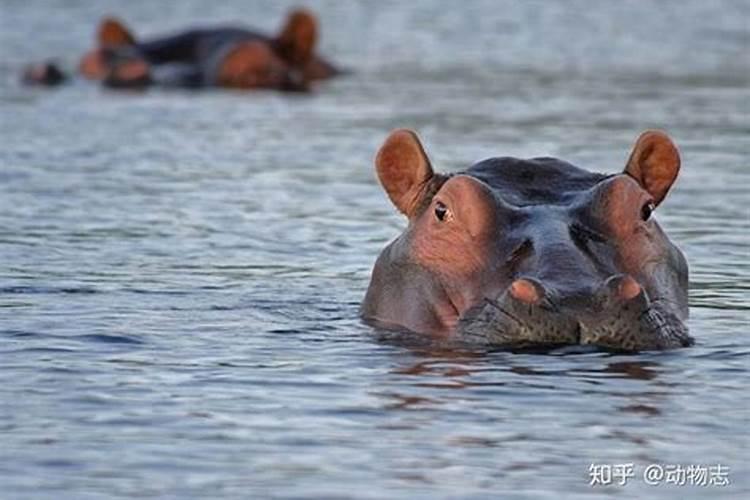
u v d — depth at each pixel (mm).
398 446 14633
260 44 47406
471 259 18797
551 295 17641
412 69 50438
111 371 17188
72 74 48906
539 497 13391
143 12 65000
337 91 45625
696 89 44531
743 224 26422
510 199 19250
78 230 25797
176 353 18047
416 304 19188
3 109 41094
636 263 18641
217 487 13562
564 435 14945
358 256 24203
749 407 15828
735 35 59000
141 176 31047
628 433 15023
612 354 17609
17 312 20062
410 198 20141
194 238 25344
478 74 48719
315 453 14453
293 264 23562
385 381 16750
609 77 47594
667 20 63344
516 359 17422
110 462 14180
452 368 17203
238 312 20344
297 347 18406
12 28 60469
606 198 18875
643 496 13445
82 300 20875
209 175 31266
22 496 13320
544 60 52062
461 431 15086
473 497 13391
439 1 68875
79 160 32875
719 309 20406
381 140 35875
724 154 33406
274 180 30766
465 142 34938
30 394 16234
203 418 15453
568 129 36812
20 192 29094
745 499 13391
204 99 44156
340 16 64875
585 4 68000
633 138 35281
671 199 28547
